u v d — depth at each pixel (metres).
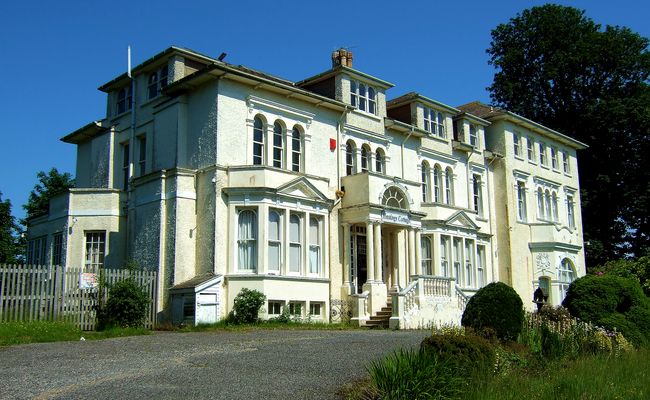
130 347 14.88
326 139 27.42
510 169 37.03
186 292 22.00
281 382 10.87
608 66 47.56
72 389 9.92
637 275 28.06
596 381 11.70
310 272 25.36
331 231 26.48
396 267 28.47
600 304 19.20
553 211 40.69
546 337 15.46
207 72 23.53
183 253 23.14
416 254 29.05
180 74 25.77
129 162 27.47
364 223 26.88
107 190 25.53
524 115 49.84
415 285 25.25
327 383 10.91
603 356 15.27
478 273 34.59
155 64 26.81
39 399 9.24
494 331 14.66
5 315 18.52
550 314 18.56
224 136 23.77
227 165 23.66
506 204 36.38
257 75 26.84
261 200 23.53
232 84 24.31
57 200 26.48
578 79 48.16
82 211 25.45
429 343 11.70
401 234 28.31
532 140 39.78
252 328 20.95
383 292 26.16
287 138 25.81
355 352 14.35
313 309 25.22
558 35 48.44
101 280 20.67
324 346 15.44
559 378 11.80
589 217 48.34
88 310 20.27
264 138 25.06
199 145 24.22
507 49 50.88
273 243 24.00
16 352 13.89
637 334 18.69
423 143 32.34
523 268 36.53
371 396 10.05
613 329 18.20
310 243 25.53
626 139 46.25
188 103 25.20
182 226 23.27
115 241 25.23
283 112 25.83
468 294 32.16
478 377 10.91
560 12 48.59
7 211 35.31
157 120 26.19
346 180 27.36
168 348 14.75
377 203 26.64
